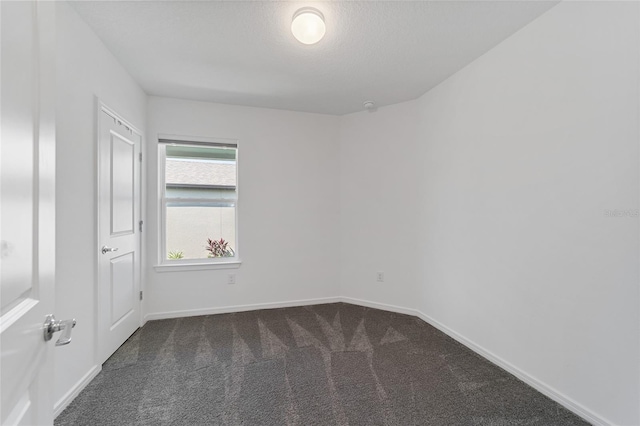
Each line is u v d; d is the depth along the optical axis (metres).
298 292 3.39
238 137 3.18
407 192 3.10
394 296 3.19
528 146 1.84
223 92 2.86
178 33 1.93
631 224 1.34
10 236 0.57
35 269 0.69
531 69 1.81
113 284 2.18
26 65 0.65
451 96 2.54
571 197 1.59
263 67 2.38
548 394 1.71
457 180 2.48
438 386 1.81
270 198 3.29
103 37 1.96
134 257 2.58
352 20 1.79
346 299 3.48
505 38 1.99
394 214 3.18
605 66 1.43
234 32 1.92
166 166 3.06
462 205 2.42
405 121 3.10
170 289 2.97
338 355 2.20
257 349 2.29
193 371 1.97
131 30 1.89
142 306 2.78
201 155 3.16
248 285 3.22
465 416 1.55
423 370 1.99
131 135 2.51
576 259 1.57
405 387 1.80
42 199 0.72
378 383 1.84
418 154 3.00
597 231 1.47
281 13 1.74
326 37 1.97
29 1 0.67
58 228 1.57
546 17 1.72
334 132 3.50
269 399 1.68
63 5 1.60
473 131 2.29
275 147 3.30
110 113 2.13
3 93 0.55
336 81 2.63
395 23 1.83
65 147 1.62
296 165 3.37
